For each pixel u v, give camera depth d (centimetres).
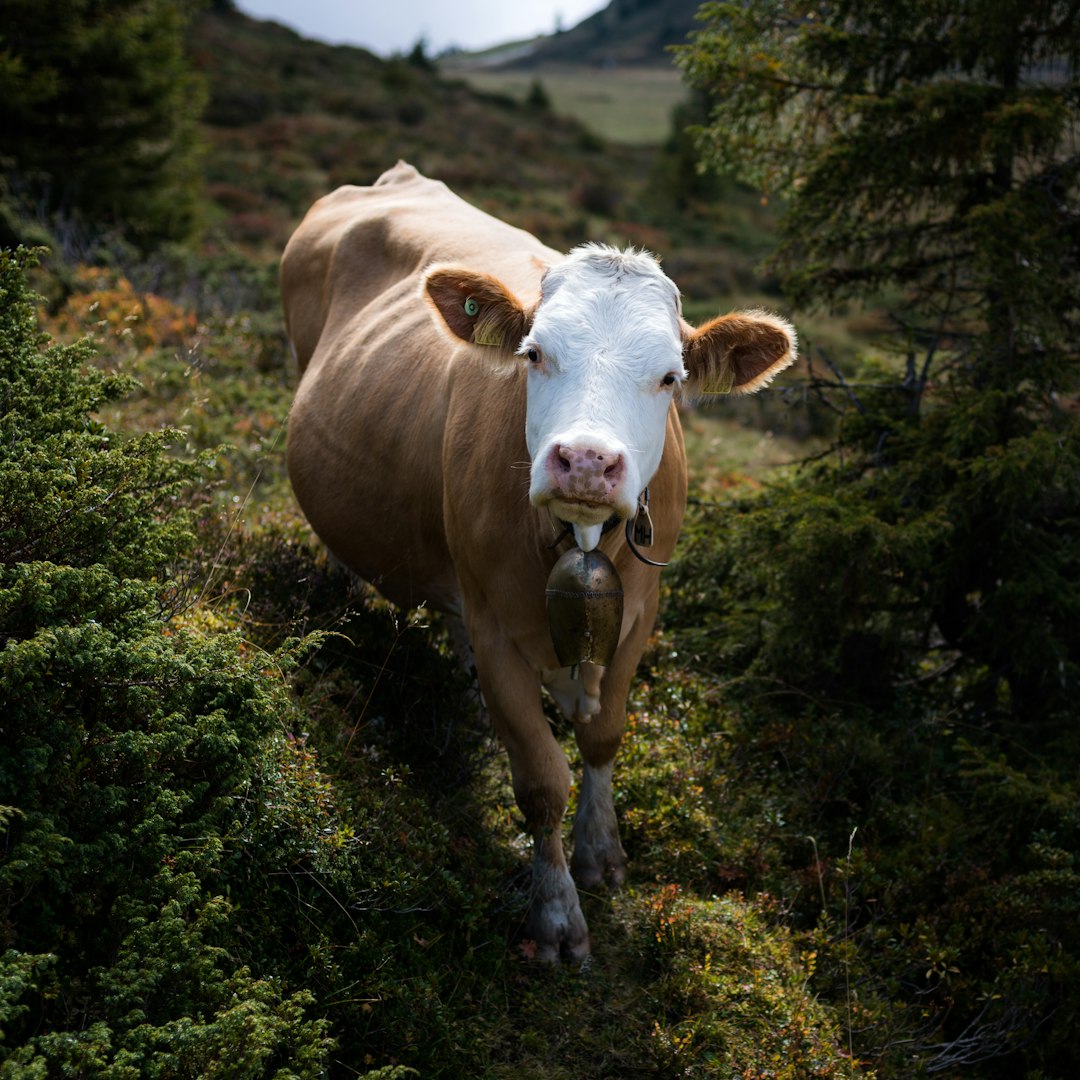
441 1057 291
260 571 443
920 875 408
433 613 487
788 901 397
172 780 266
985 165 544
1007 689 545
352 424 441
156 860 246
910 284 588
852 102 530
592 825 384
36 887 238
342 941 301
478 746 426
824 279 574
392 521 426
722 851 409
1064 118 504
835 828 446
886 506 508
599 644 317
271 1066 255
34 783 232
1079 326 543
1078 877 386
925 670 576
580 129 4722
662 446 306
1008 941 382
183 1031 211
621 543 338
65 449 303
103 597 263
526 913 357
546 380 294
